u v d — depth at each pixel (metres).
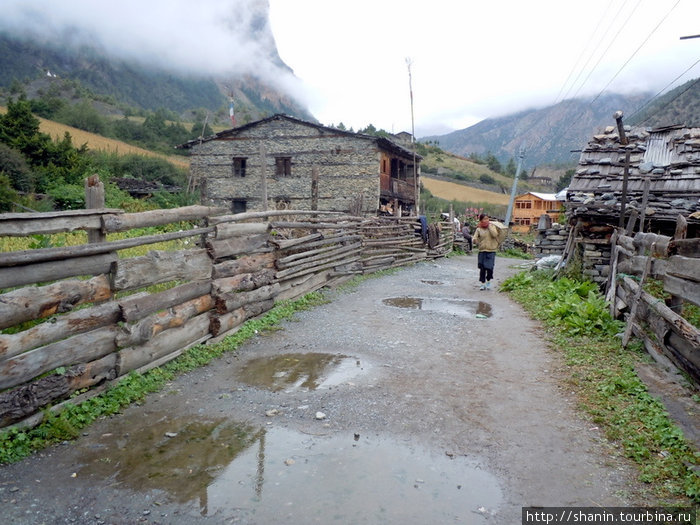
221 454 3.38
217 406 4.17
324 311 7.84
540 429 3.82
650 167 11.11
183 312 5.16
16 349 3.37
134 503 2.82
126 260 4.36
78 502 2.82
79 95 112.50
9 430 3.32
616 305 6.99
